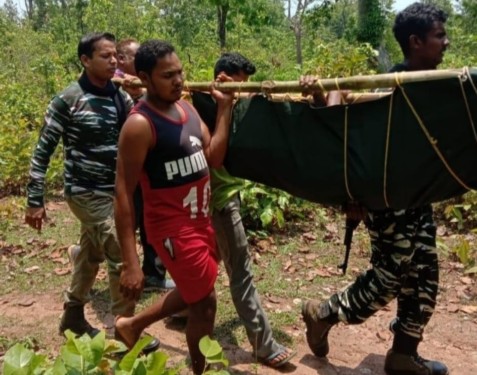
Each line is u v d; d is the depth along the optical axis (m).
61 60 17.14
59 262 5.26
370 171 2.72
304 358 3.69
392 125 2.64
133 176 2.80
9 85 12.61
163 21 27.14
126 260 2.86
